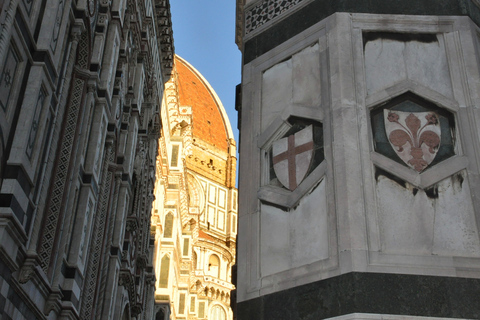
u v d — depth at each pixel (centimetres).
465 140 931
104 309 2130
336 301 820
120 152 2375
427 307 802
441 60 1009
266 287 912
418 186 898
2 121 1148
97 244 2067
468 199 888
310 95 1021
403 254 844
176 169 5312
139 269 2994
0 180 1152
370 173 900
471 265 836
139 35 2789
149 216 3288
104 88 1939
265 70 1127
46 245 1493
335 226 874
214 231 9269
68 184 1609
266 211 983
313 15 1091
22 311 1280
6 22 1134
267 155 1037
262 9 1213
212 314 8094
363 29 1030
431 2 1056
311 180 939
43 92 1345
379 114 962
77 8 1688
